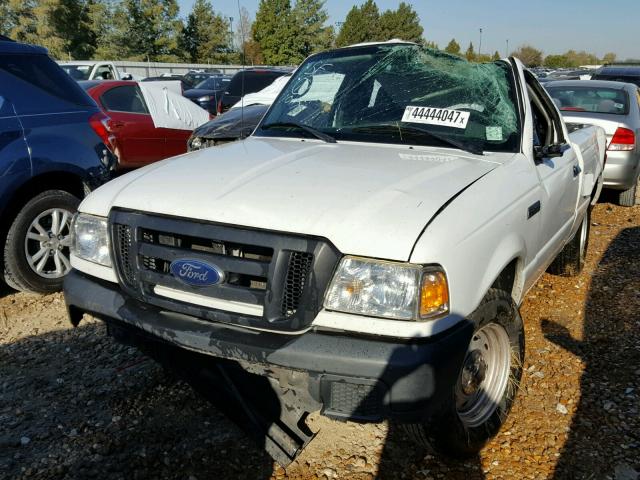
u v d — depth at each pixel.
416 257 2.09
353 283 2.11
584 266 5.24
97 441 2.83
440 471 2.62
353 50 3.88
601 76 14.94
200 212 2.34
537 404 3.10
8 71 4.46
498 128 3.21
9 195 4.29
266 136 3.63
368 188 2.40
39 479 2.57
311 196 2.34
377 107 3.45
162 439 2.84
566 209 3.81
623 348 3.67
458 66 3.51
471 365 2.58
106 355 3.65
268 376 2.25
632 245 5.89
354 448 2.78
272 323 2.18
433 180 2.54
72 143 4.71
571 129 4.78
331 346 2.08
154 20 46.75
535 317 4.18
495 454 2.73
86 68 16.14
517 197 2.78
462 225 2.28
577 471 2.61
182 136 8.97
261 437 2.40
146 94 8.53
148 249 2.43
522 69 3.57
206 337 2.25
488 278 2.46
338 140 3.35
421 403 2.07
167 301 2.41
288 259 2.16
